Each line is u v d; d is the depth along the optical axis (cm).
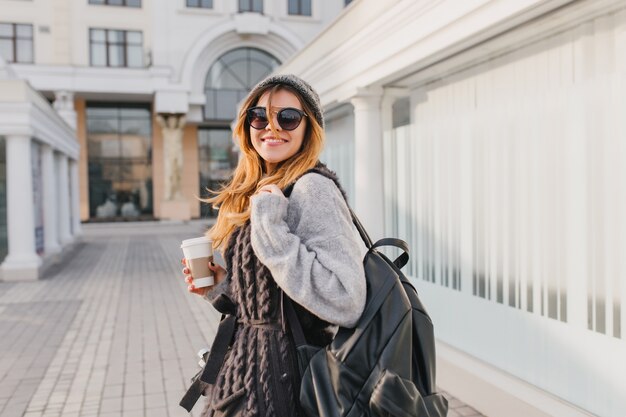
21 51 2555
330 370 132
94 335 606
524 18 311
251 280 148
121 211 2912
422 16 404
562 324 317
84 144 2855
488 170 389
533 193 342
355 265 132
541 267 335
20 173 1018
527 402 327
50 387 439
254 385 143
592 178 297
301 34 2789
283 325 143
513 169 362
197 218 2980
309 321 146
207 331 617
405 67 438
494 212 381
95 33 2631
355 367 129
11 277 1005
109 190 2900
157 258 1350
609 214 285
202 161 3011
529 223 346
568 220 313
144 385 441
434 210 463
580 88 306
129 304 779
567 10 298
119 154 2902
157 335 602
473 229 407
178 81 2662
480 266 398
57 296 851
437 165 457
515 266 359
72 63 2603
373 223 544
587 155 301
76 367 491
